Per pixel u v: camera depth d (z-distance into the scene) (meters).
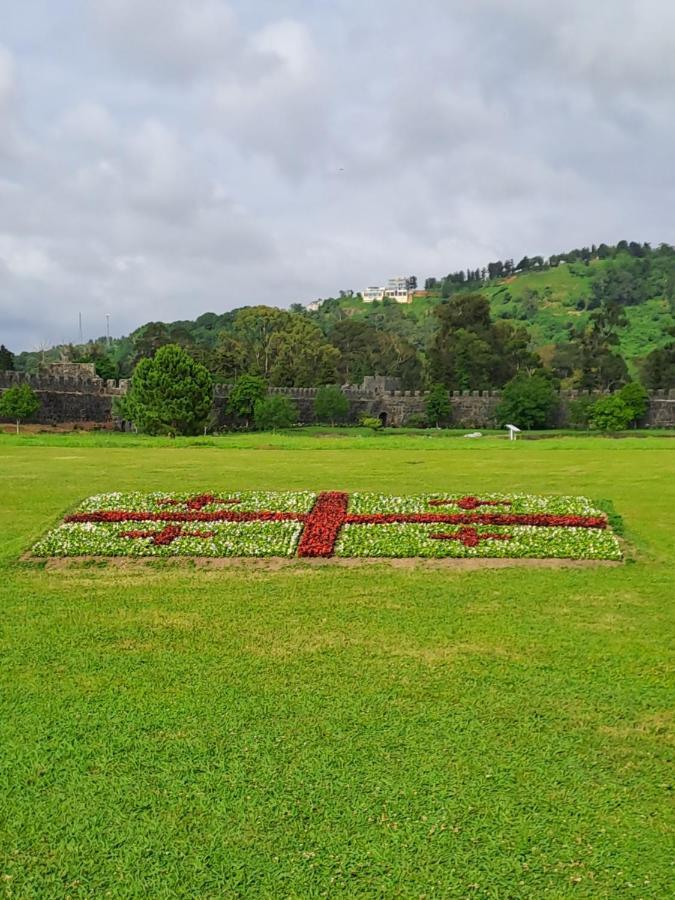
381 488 26.64
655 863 7.02
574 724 9.45
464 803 7.85
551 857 7.10
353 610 13.83
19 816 7.73
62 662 11.48
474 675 10.90
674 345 121.44
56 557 17.50
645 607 13.98
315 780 8.25
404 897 6.64
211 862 7.06
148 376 70.62
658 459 37.72
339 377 144.12
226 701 10.10
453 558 17.20
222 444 49.28
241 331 148.38
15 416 74.00
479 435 79.25
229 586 15.39
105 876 6.91
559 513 20.36
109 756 8.76
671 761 8.65
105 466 34.44
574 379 131.75
